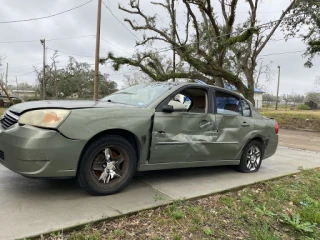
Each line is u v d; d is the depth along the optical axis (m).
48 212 2.85
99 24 17.19
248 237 2.80
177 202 3.36
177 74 19.53
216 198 3.68
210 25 19.38
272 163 6.34
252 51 19.75
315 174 5.40
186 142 4.00
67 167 3.04
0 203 3.02
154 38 20.72
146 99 3.99
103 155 3.38
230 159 4.84
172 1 18.84
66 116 3.03
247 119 5.05
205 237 2.72
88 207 3.04
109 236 2.53
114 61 20.97
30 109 3.10
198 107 4.55
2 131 3.13
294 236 2.95
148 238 2.57
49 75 44.66
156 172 4.73
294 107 48.59
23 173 2.92
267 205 3.63
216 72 16.38
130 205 3.17
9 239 2.30
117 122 3.34
